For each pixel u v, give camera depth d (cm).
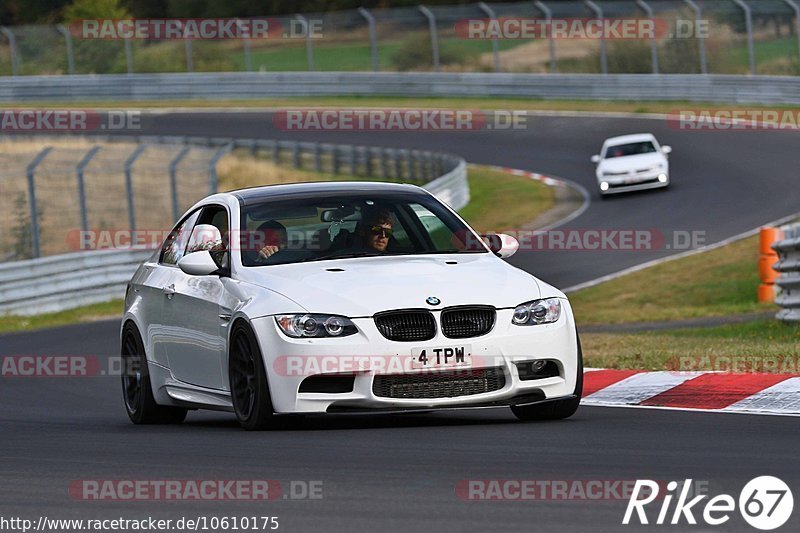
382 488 1973
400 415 3067
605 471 2066
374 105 17575
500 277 2809
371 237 2986
